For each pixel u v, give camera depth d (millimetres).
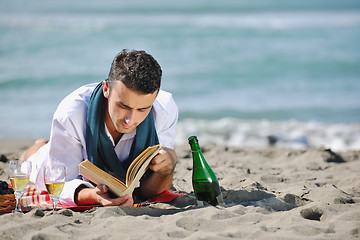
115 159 3125
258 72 13367
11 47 16203
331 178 4039
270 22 24562
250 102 10062
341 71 13508
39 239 2354
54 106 9586
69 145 3080
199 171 3021
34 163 3354
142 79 2576
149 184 3248
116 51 16109
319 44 17891
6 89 11031
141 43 17688
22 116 8734
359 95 10695
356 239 2354
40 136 7520
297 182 3834
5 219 2668
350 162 4840
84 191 2941
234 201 3225
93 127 3018
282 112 9148
